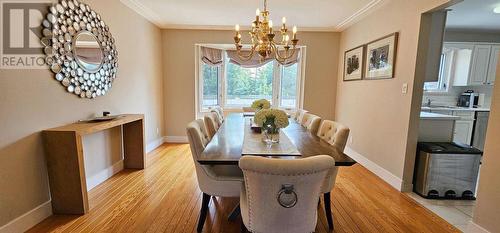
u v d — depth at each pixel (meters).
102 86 2.76
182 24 4.40
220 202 2.34
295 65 5.12
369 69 3.43
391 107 2.90
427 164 2.49
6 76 1.69
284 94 5.25
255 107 3.17
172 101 4.78
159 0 3.21
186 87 4.75
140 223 1.97
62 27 2.14
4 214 1.70
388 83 2.97
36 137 1.93
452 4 2.12
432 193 2.51
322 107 4.83
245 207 1.44
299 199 1.26
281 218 1.29
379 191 2.67
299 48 4.91
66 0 2.18
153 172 3.14
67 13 2.19
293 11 3.59
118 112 3.14
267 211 1.29
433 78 2.57
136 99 3.65
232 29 4.56
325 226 1.98
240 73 5.25
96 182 2.71
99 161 2.78
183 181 2.85
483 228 1.74
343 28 4.40
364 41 3.64
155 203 2.31
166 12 3.71
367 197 2.52
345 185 2.82
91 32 2.53
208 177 1.78
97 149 2.74
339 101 4.63
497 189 1.64
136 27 3.61
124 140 3.25
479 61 4.20
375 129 3.26
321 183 1.30
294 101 5.23
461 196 2.52
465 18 3.57
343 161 1.48
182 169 3.26
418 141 2.81
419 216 2.15
